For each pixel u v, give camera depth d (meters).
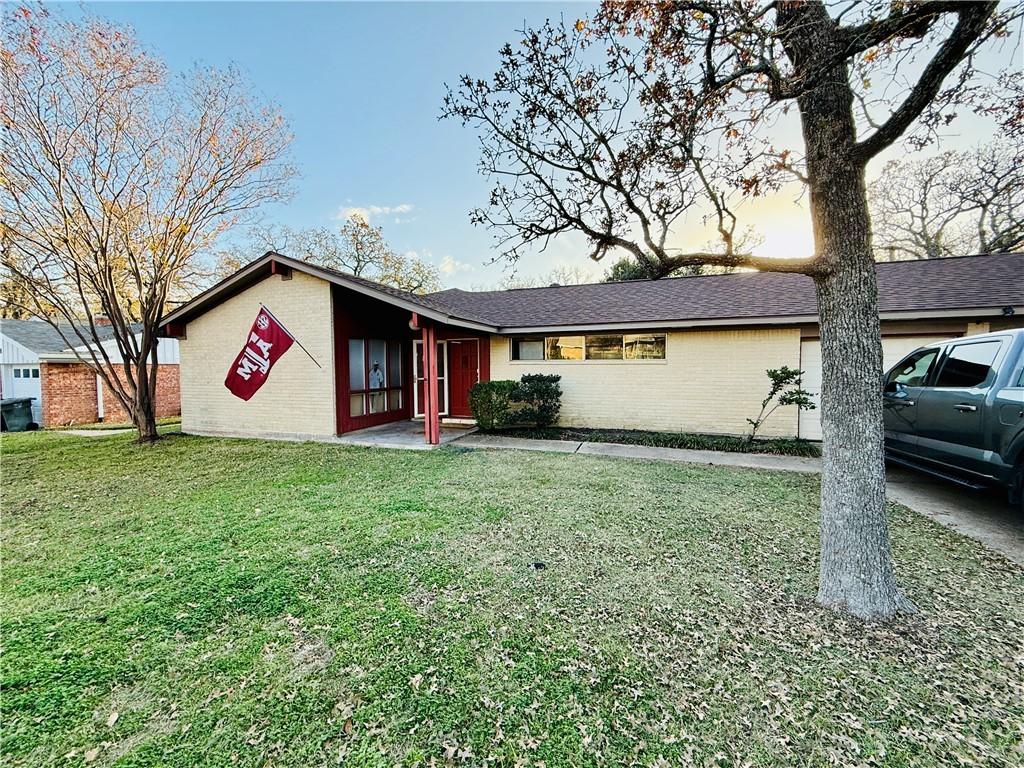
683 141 2.97
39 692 2.14
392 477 6.05
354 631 2.60
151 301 9.27
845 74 2.63
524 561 3.49
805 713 1.98
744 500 4.97
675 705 2.04
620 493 5.23
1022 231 15.03
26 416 13.55
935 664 2.29
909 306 7.62
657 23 2.84
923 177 16.86
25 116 7.60
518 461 6.98
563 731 1.90
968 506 4.79
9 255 8.30
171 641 2.53
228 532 4.14
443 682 2.19
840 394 2.77
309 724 1.95
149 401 9.33
